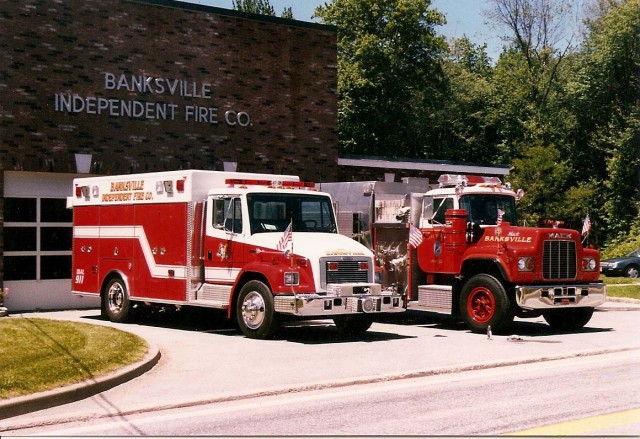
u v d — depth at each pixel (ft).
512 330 59.98
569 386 36.65
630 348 49.90
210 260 57.11
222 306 55.62
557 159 164.96
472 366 42.09
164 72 76.69
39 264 71.26
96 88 73.05
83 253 66.85
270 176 60.70
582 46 191.21
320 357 45.11
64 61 71.46
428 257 61.77
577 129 186.29
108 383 36.32
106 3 73.72
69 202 68.54
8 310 69.31
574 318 60.18
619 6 182.19
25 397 32.12
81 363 38.34
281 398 34.50
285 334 56.18
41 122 70.18
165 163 76.48
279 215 56.08
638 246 151.94
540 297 55.98
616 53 178.60
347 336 55.57
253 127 81.82
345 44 162.81
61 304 72.64
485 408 31.76
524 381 38.14
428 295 61.31
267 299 52.34
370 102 162.09
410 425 28.84
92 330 48.60
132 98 74.90
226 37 80.38
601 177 184.85
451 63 193.57
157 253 60.29
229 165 79.97
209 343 50.90
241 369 41.14
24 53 69.51
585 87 181.37
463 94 186.70
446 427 28.43
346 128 160.86
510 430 27.84
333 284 52.03
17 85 69.15
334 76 87.20
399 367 41.63
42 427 29.48
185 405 33.14
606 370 41.50
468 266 59.57
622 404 32.40
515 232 57.57
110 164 73.51
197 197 57.93
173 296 58.85
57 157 70.85
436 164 99.81
